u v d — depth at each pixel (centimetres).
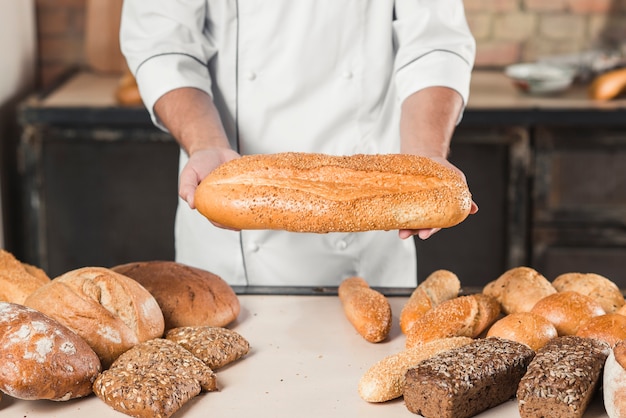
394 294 131
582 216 253
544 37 306
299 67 155
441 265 257
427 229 109
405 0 154
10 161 277
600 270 256
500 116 243
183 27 153
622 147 246
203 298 119
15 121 279
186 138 137
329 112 157
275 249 159
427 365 97
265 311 126
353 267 160
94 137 250
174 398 96
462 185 107
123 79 260
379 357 112
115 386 97
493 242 255
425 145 133
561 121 243
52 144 250
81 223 257
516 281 121
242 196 105
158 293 118
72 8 303
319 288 135
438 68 147
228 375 107
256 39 154
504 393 99
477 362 97
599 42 305
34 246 258
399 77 151
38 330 97
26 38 292
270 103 157
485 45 307
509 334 107
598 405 98
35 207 255
